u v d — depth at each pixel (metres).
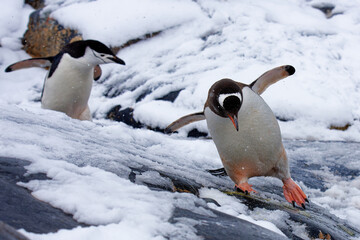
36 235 3.27
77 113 13.98
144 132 11.55
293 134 14.95
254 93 7.70
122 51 21.44
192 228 3.87
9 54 23.72
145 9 22.06
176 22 21.75
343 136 15.10
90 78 13.41
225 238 3.81
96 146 6.80
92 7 22.73
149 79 18.73
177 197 4.70
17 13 25.97
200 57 19.22
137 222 3.76
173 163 8.28
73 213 3.87
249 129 7.35
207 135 15.30
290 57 18.23
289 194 7.63
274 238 4.17
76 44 12.88
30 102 19.78
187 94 16.92
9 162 4.79
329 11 23.88
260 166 7.77
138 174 5.94
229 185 8.09
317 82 16.94
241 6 21.94
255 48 18.97
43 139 6.18
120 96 18.44
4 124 6.54
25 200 3.85
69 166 5.07
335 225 6.89
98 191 4.36
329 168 11.74
